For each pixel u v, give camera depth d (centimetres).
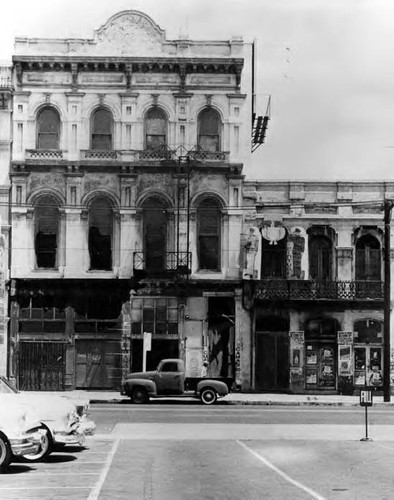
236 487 1576
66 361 4753
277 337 4847
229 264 4844
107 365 4769
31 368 4750
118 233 4828
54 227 4841
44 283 4747
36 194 4825
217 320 4831
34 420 1838
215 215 4881
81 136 4869
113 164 4838
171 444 2380
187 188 4844
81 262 4806
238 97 4912
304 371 4834
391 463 1950
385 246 4447
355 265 4897
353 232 4888
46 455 1969
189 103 4906
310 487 1575
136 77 4912
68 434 1992
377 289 4850
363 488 1559
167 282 4784
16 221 4809
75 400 2180
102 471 1789
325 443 2405
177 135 4884
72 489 1531
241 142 4906
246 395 4594
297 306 4838
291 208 4878
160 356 4806
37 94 4884
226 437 2588
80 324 4775
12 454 1755
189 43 4928
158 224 4859
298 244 4862
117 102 4897
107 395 4416
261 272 4866
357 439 2522
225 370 4816
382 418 3278
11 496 1444
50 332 4756
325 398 4431
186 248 4809
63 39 4897
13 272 4772
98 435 2625
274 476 1728
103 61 4869
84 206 4825
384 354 4381
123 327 4769
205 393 4100
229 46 4934
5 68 4888
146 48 4916
